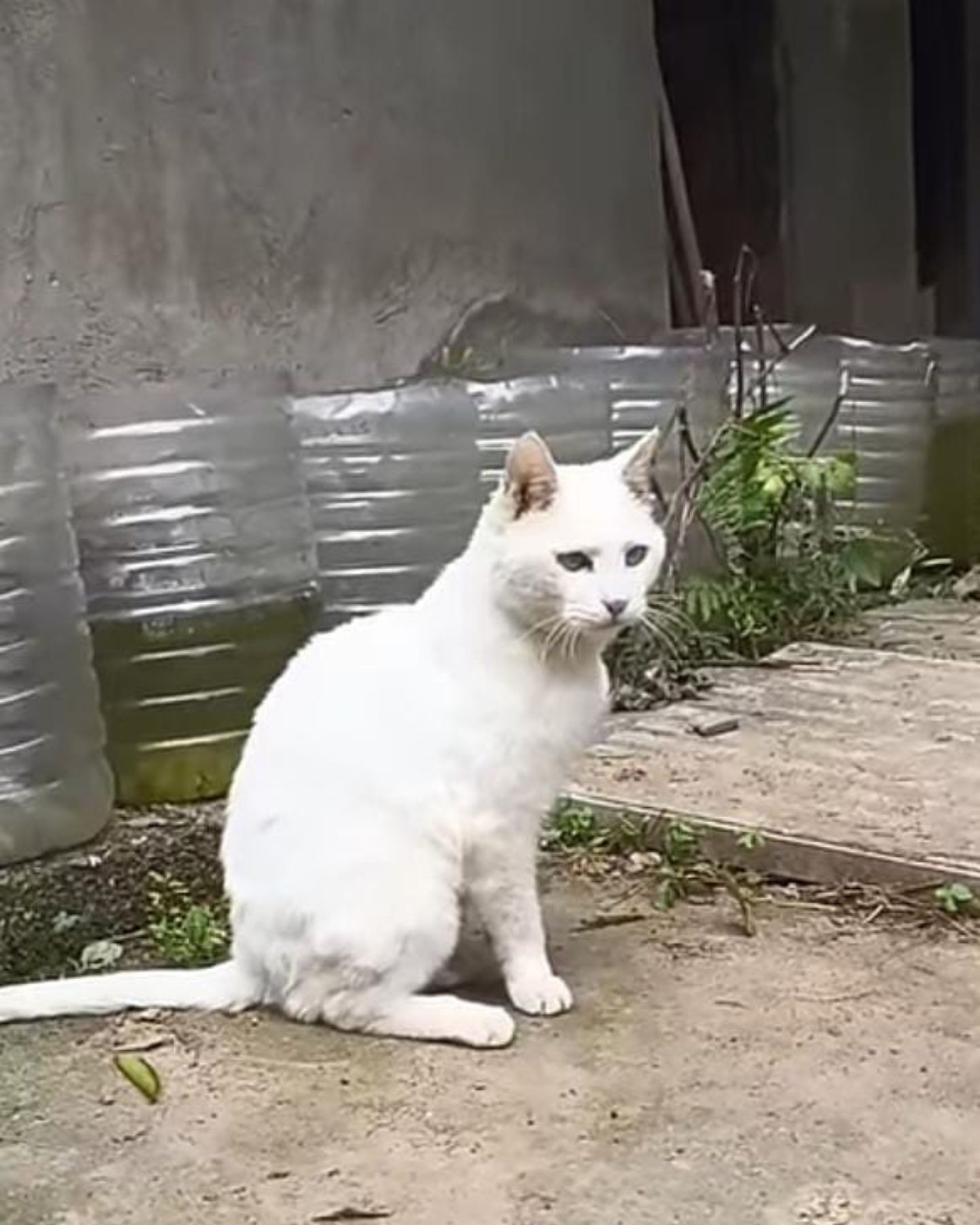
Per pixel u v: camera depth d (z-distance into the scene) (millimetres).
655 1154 1296
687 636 2307
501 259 2518
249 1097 1385
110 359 2146
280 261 2281
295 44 2270
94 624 2033
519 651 1450
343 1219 1238
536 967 1501
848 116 3229
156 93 2154
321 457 2229
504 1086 1385
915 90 3381
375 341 2385
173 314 2193
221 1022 1491
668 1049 1432
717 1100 1359
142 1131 1351
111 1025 1497
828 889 1717
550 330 2584
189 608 2072
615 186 2658
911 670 2303
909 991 1515
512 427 2344
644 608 1476
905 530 2844
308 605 2164
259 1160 1309
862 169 3264
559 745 1463
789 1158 1285
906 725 2084
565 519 1440
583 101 2602
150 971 1575
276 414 2135
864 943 1609
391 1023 1452
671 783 1908
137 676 2051
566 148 2584
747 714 2143
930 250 3426
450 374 2451
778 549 2484
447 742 1438
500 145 2502
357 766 1445
